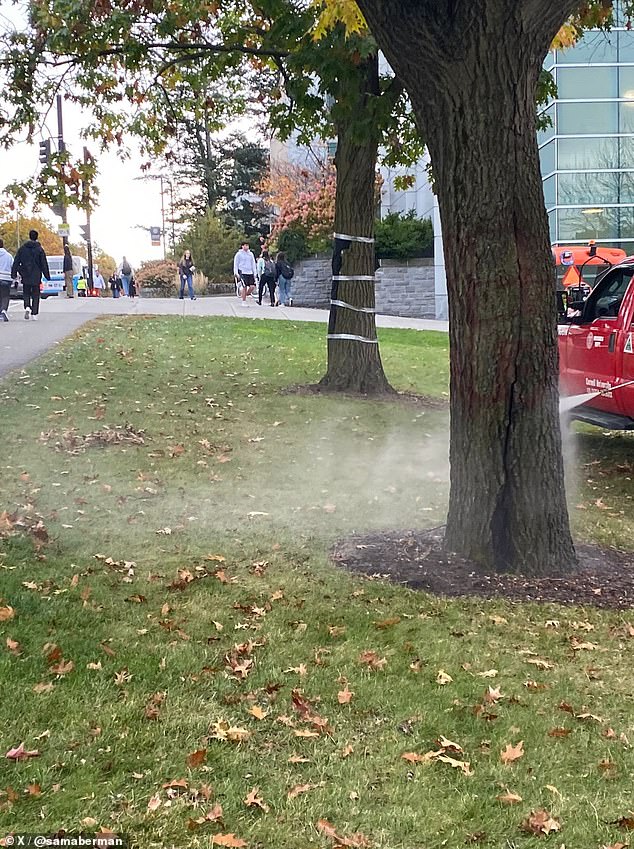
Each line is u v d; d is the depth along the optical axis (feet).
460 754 11.55
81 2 36.42
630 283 29.27
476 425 18.22
